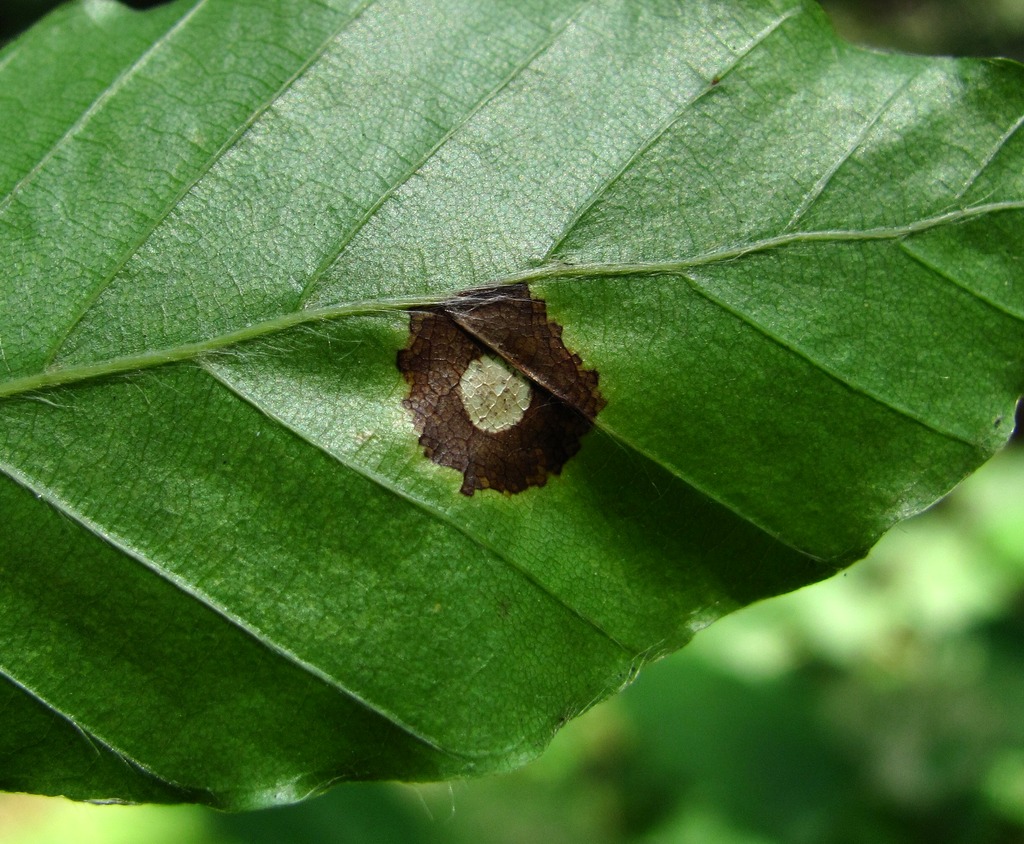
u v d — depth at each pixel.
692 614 0.07
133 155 0.07
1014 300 0.07
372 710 0.07
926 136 0.07
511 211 0.07
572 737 0.13
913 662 0.12
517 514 0.07
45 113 0.07
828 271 0.07
